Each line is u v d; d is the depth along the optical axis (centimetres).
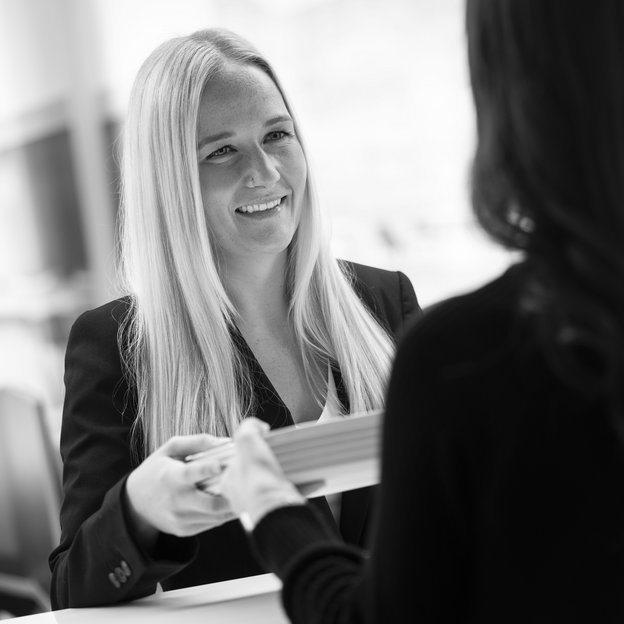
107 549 135
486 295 81
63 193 504
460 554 80
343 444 104
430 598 80
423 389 79
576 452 76
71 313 507
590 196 75
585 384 75
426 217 494
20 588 290
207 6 504
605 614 77
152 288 163
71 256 506
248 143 157
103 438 162
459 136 486
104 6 504
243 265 166
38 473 274
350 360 172
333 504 164
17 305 498
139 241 164
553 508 76
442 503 79
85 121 507
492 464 77
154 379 164
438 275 493
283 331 172
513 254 83
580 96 75
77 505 155
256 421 107
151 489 127
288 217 163
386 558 80
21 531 283
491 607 79
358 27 491
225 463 120
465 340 79
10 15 493
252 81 158
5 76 493
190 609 131
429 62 486
